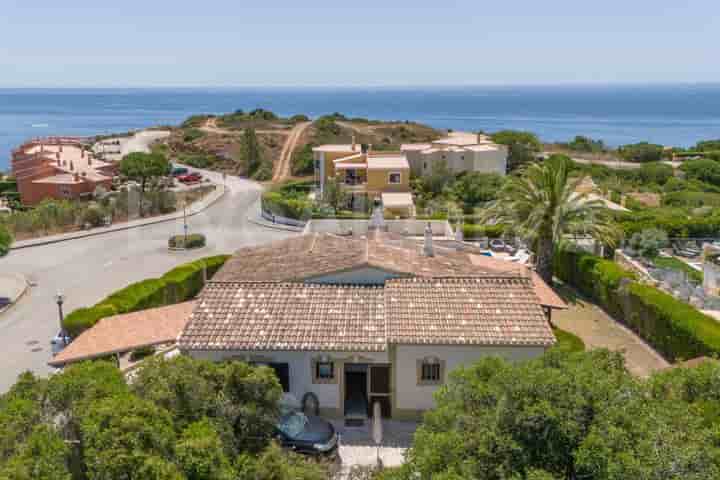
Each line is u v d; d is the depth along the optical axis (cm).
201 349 1964
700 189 7344
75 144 10912
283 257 2758
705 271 3284
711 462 836
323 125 11931
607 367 1153
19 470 895
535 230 3469
